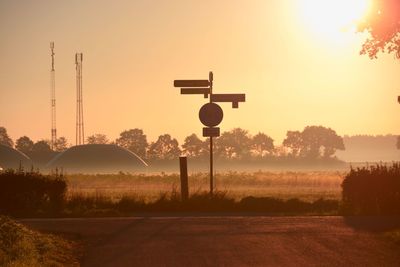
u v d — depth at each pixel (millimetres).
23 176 48812
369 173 45844
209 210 50312
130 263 26344
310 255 27422
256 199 51906
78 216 45188
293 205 51312
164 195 52781
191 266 25547
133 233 34406
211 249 29250
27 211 46969
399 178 45156
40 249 28312
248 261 26328
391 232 32594
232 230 34938
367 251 28219
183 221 39031
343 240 31125
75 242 31719
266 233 33625
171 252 28656
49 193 49281
